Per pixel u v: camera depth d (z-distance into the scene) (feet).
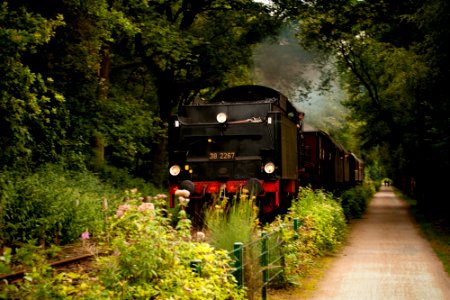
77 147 71.61
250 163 62.54
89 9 62.54
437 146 73.31
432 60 74.13
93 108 73.00
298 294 34.76
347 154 153.69
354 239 66.18
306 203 55.67
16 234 44.68
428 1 73.77
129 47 104.42
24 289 16.70
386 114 126.11
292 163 70.74
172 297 19.20
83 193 57.52
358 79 135.44
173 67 102.73
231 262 25.66
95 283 17.54
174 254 20.74
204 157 63.72
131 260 19.24
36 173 56.29
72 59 66.54
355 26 110.73
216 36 112.37
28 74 47.75
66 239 47.03
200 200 62.64
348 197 102.06
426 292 35.70
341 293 35.27
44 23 48.52
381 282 38.93
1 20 46.01
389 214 115.24
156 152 108.17
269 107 64.34
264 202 62.59
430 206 114.83
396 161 160.66
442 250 56.08
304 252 44.27
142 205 21.67
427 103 79.97
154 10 95.71
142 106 91.20
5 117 48.03
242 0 103.91
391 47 107.45
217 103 65.92
